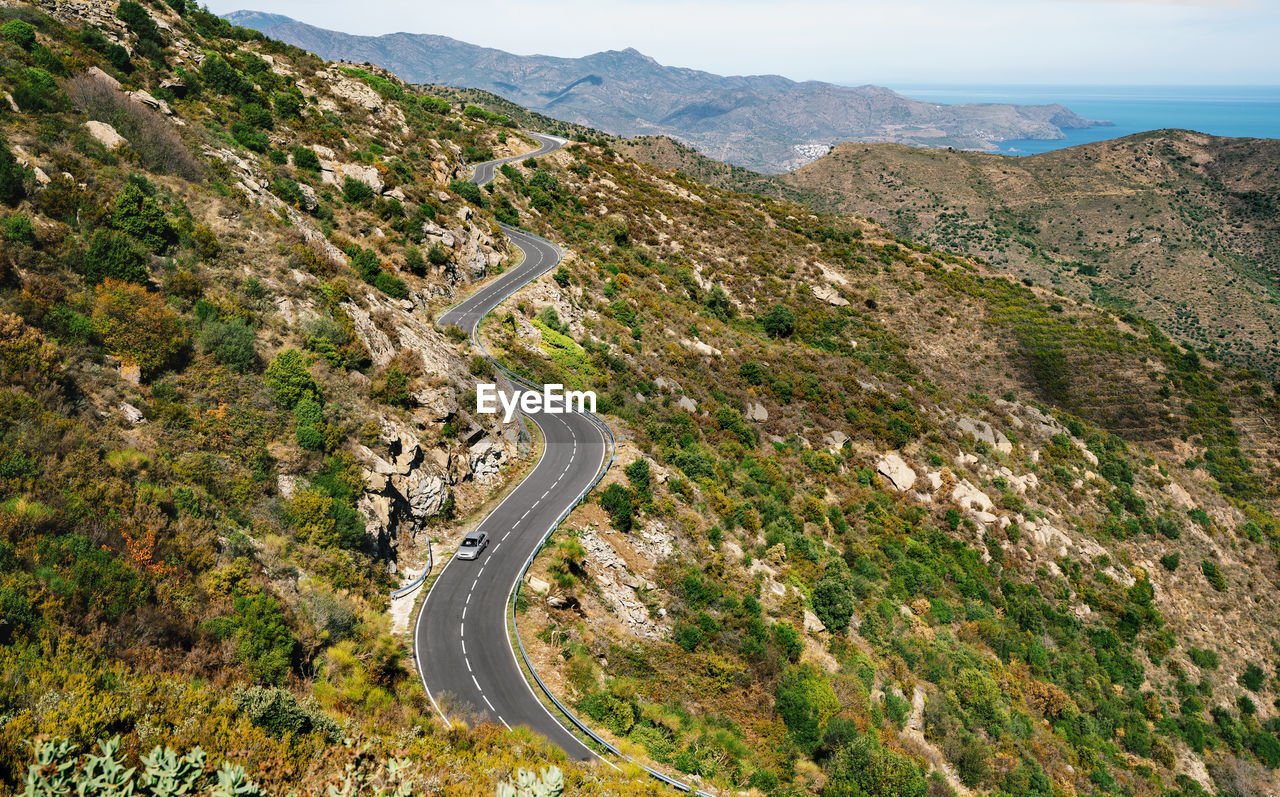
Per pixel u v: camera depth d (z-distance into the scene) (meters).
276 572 24.91
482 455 40.47
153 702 15.08
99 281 29.39
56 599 16.72
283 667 20.48
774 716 29.48
